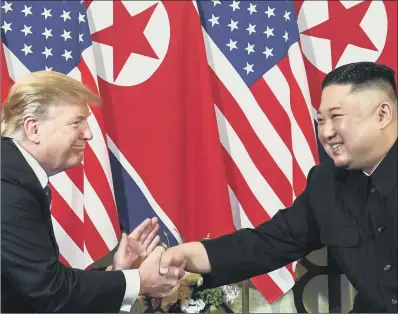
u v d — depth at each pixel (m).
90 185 3.41
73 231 3.44
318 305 3.86
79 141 2.44
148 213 3.55
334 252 2.65
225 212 3.49
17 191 2.25
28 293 2.24
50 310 2.25
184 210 3.56
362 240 2.58
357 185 2.64
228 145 3.64
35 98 2.38
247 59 3.70
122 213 3.55
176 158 3.57
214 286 2.88
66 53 3.57
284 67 3.67
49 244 2.31
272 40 3.70
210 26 3.72
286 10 3.71
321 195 2.73
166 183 3.56
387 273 2.52
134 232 2.74
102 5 3.65
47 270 2.24
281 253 2.86
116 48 3.62
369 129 2.48
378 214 2.55
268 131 3.64
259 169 3.62
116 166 3.57
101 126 3.44
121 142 3.57
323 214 2.70
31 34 3.57
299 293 3.82
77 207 3.46
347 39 3.78
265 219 3.59
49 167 2.43
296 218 2.85
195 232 3.55
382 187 2.55
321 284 3.88
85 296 2.30
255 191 3.61
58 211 3.43
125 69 3.61
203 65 3.60
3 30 3.55
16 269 2.23
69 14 3.61
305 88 3.59
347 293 3.84
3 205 2.23
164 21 3.65
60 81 2.43
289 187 3.60
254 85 3.67
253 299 3.84
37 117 2.38
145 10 3.66
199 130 3.59
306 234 2.83
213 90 3.68
